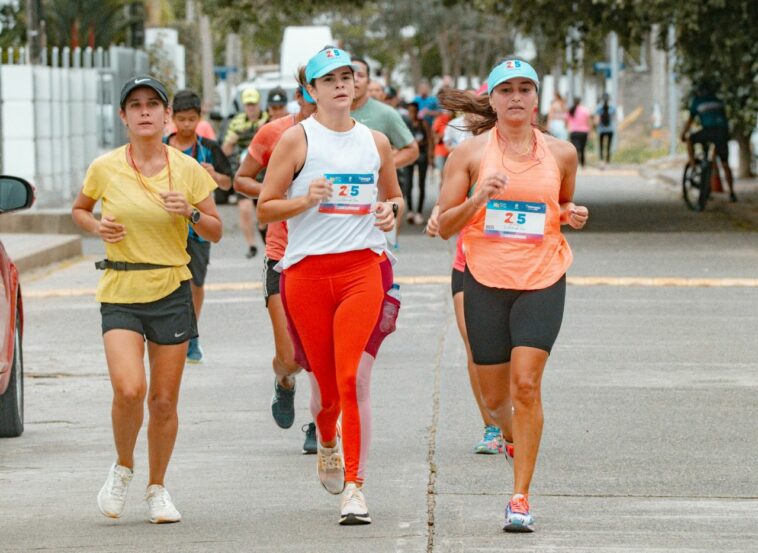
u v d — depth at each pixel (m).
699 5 64.94
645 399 29.47
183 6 198.75
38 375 33.72
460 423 27.14
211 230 20.36
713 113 75.81
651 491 22.08
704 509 21.02
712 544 19.19
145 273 20.00
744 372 32.53
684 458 24.31
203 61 155.62
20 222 66.88
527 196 20.02
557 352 35.12
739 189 85.56
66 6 99.94
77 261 58.97
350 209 20.05
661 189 95.69
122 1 102.50
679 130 146.12
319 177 19.89
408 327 39.03
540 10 73.12
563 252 20.27
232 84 166.00
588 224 70.44
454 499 21.59
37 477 23.75
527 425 19.70
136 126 19.97
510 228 20.03
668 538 19.47
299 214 20.06
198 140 33.19
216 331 39.53
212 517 20.83
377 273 20.17
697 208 76.38
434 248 59.88
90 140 79.81
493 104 20.23
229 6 87.31
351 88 20.06
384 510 20.97
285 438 26.48
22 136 69.00
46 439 26.91
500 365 20.56
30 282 51.72
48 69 71.38
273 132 25.53
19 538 19.83
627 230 67.06
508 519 19.61
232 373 33.25
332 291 20.09
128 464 20.45
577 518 20.50
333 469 21.16
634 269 51.47
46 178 71.31
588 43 74.31
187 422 27.98
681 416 27.80
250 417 28.44
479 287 20.23
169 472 23.78
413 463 23.97
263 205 19.97
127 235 19.98
